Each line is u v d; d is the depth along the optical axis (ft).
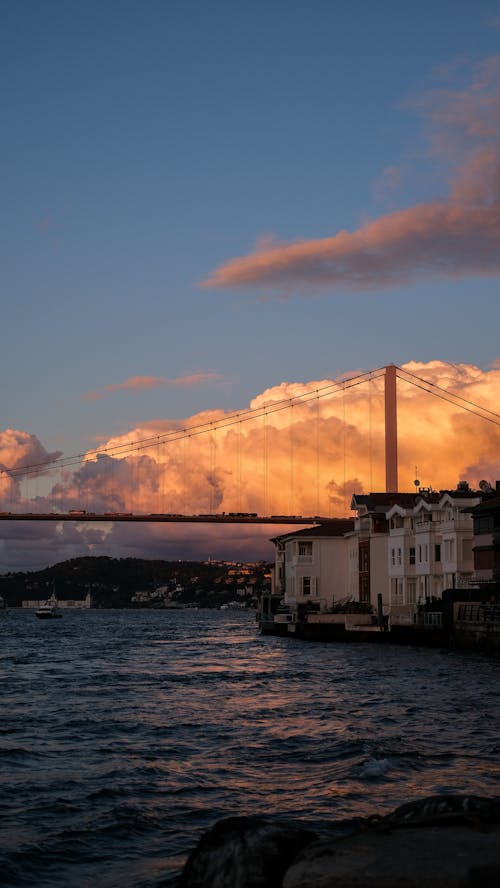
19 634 528.22
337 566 446.60
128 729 123.44
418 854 40.04
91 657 295.07
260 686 184.96
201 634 510.58
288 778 90.22
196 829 72.13
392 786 85.81
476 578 322.75
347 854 40.65
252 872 44.45
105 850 66.69
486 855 39.47
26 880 60.13
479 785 85.81
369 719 131.85
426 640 306.76
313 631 363.76
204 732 120.37
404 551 376.27
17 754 104.06
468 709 142.31
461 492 350.64
